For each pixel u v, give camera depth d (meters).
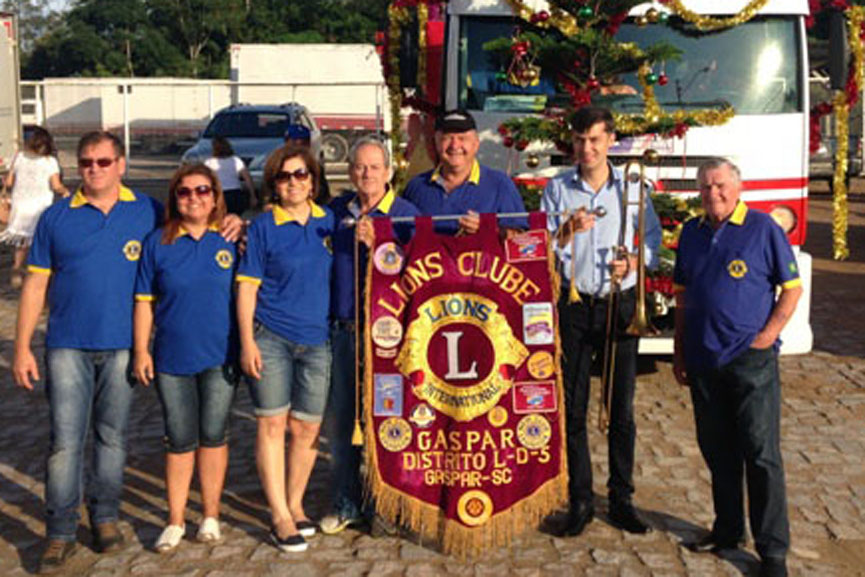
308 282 5.24
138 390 8.41
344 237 5.32
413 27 8.19
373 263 5.16
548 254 5.16
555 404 5.18
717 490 5.26
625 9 7.52
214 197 5.23
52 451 5.20
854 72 8.18
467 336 5.17
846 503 5.98
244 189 14.04
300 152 5.22
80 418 5.22
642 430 7.29
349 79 30.78
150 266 5.18
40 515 5.93
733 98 7.79
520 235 5.16
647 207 5.58
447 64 7.91
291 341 5.25
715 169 4.98
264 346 5.23
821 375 8.73
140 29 67.38
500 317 5.17
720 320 4.98
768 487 4.96
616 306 5.40
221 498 6.08
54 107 36.03
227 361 5.27
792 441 7.06
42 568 5.14
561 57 7.42
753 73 7.82
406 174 8.63
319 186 5.36
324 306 5.30
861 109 22.77
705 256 5.06
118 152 5.23
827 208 22.19
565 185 5.56
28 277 5.22
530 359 5.18
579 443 5.49
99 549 5.36
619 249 5.28
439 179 5.50
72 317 5.16
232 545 5.43
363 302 5.29
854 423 7.45
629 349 5.47
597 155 5.44
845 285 13.22
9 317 11.07
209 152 19.52
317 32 62.66
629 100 7.72
